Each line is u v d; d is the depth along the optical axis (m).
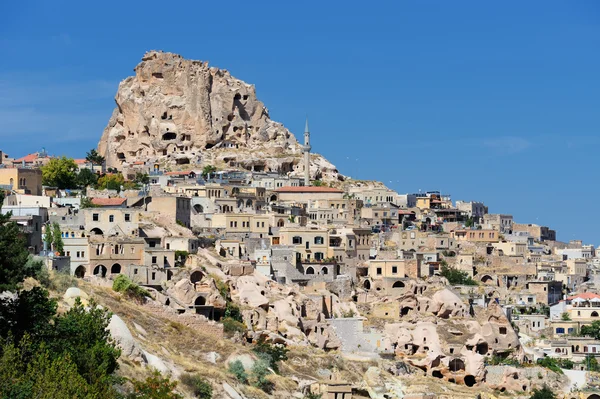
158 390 198.12
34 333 174.38
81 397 155.25
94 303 199.38
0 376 151.62
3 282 174.00
